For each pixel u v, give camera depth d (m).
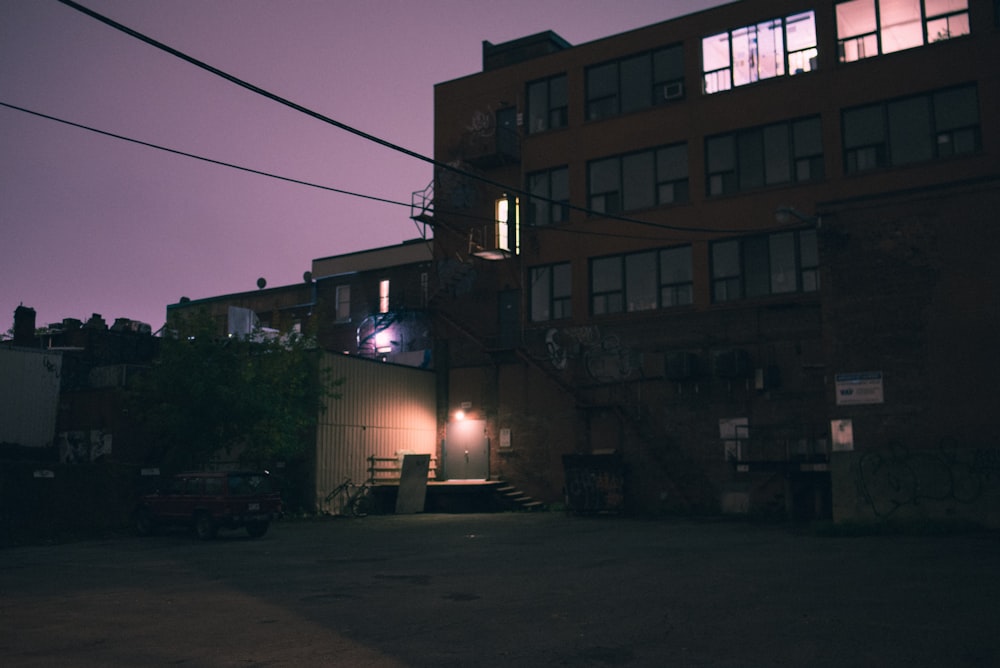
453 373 36.31
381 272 44.00
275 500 22.72
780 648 7.79
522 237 34.91
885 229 21.34
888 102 27.97
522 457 33.94
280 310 47.56
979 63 26.52
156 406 27.75
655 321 31.34
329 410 30.98
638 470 30.97
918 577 12.03
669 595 11.04
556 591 11.66
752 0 30.78
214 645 8.37
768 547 17.28
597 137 33.56
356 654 7.87
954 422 19.98
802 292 28.53
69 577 14.24
